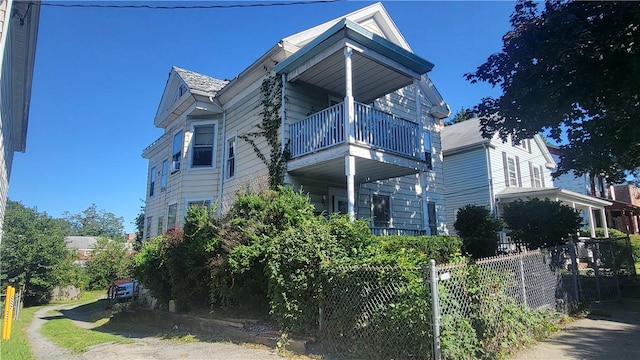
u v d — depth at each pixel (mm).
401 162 11203
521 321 5746
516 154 23438
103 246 38406
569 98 8688
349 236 6941
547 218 12398
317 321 6133
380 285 5188
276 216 8438
